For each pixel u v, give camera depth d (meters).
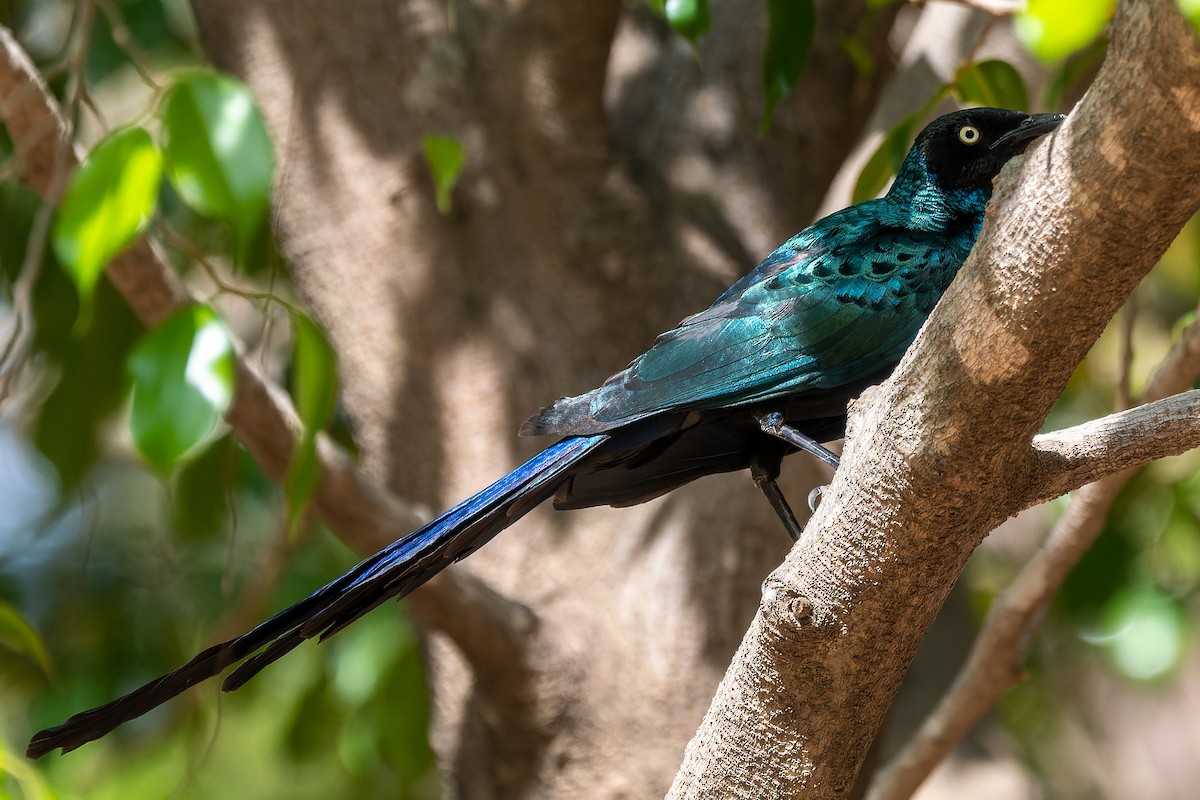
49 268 10.85
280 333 12.16
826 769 5.49
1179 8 3.68
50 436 10.97
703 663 8.71
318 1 10.03
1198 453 10.97
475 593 8.30
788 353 7.29
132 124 5.96
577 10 9.31
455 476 9.41
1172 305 14.55
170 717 12.52
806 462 9.09
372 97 9.92
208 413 6.05
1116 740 16.27
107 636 12.80
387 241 9.76
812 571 5.18
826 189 10.26
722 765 5.58
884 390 4.98
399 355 9.66
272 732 16.66
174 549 12.65
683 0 7.69
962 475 4.86
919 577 5.10
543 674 8.59
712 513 8.96
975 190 8.29
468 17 10.00
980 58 9.18
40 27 12.47
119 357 10.87
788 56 8.05
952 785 13.25
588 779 8.59
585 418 6.78
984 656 8.39
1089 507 7.82
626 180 9.71
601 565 9.09
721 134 10.09
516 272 9.62
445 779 9.41
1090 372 13.13
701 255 9.63
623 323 9.48
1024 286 4.43
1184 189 4.11
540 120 9.61
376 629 11.18
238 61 10.21
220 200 5.80
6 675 12.63
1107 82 4.09
